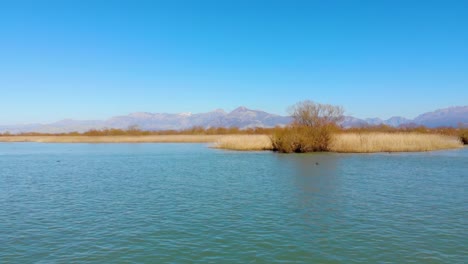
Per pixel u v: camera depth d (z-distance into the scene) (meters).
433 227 17.08
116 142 118.56
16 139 133.00
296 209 20.66
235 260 13.30
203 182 30.61
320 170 37.28
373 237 15.69
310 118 64.12
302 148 59.69
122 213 20.16
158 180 32.16
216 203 22.38
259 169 38.78
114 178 33.84
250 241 15.27
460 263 12.91
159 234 16.30
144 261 13.24
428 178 31.64
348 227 17.16
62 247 14.74
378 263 12.95
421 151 60.09
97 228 17.33
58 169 41.91
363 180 30.72
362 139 60.28
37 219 19.08
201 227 17.31
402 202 22.28
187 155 59.69
